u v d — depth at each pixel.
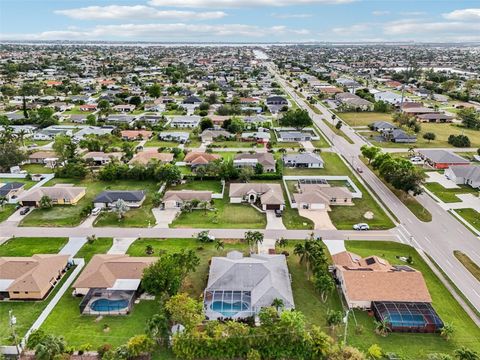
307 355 57.34
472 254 86.00
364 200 112.12
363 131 188.38
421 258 84.06
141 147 157.75
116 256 78.25
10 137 157.00
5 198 107.12
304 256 76.75
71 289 72.56
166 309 61.78
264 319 60.53
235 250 84.62
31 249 85.81
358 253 85.25
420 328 62.62
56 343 55.53
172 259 71.56
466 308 69.00
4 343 59.31
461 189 120.44
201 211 104.81
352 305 68.00
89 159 140.25
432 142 170.38
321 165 139.25
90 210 102.62
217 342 57.53
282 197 107.69
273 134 183.38
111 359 54.72
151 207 106.81
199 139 174.75
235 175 125.00
